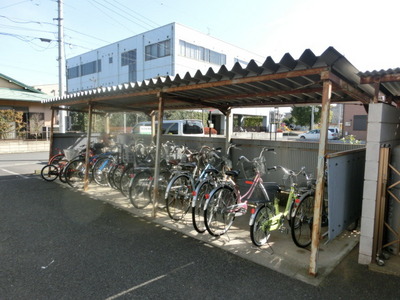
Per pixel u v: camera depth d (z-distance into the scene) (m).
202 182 4.03
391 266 2.79
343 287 2.51
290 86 3.67
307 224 3.60
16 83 16.66
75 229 3.81
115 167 5.62
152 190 4.77
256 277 2.66
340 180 3.08
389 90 3.64
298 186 3.71
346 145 4.68
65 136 7.78
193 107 6.16
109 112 8.23
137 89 4.45
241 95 4.61
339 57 2.42
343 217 3.21
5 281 2.53
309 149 4.96
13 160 10.87
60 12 11.60
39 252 3.11
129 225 4.00
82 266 2.82
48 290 2.40
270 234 3.73
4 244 3.29
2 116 13.79
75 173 6.39
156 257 3.04
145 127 11.59
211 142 6.66
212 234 3.60
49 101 6.98
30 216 4.30
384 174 2.77
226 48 24.45
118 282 2.54
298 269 2.82
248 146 5.86
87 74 28.05
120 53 24.36
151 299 2.31
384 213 2.86
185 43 21.17
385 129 2.91
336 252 3.21
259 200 3.22
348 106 22.27
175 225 4.01
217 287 2.49
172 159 5.52
